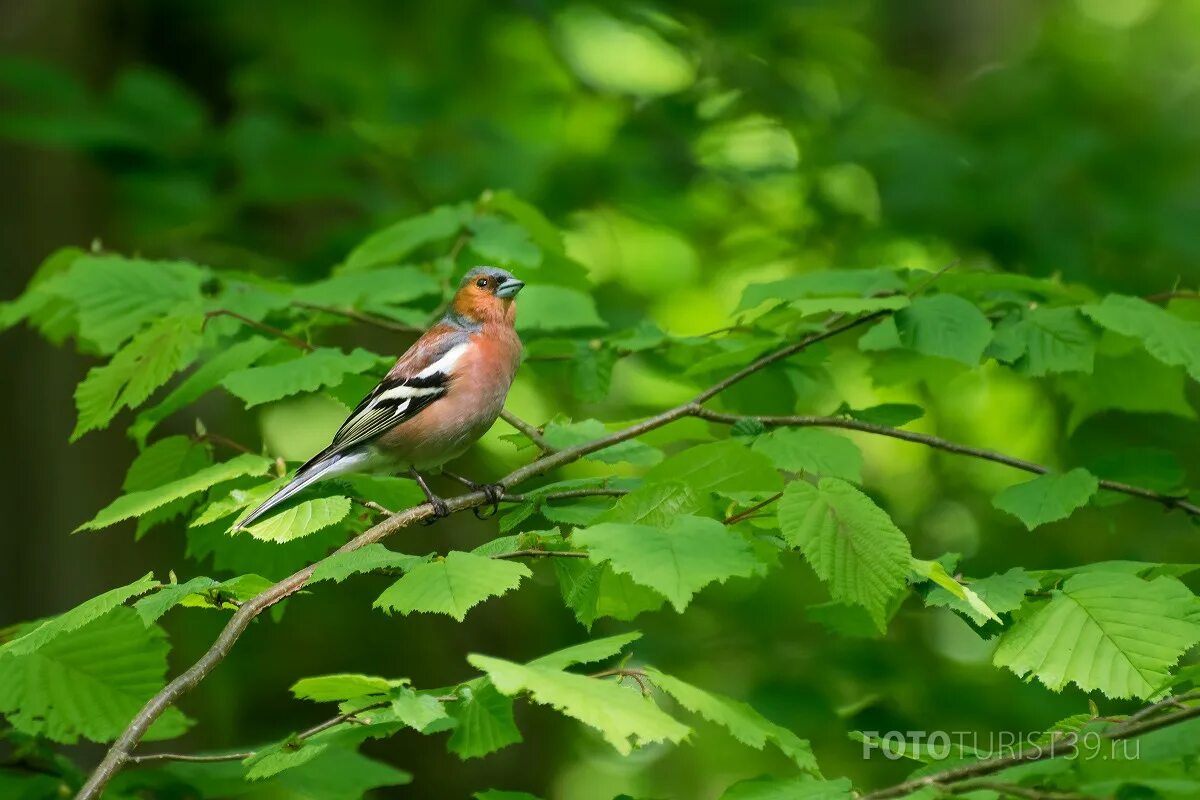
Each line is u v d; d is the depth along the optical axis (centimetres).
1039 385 1502
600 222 1789
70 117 1288
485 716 561
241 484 755
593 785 1845
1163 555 1363
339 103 1452
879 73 1853
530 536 553
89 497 1498
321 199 1436
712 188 1605
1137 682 542
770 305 916
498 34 1794
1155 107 1655
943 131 1555
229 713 1644
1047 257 1365
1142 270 1438
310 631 1673
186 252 1508
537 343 911
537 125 1823
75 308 902
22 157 1490
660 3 1641
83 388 741
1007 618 590
